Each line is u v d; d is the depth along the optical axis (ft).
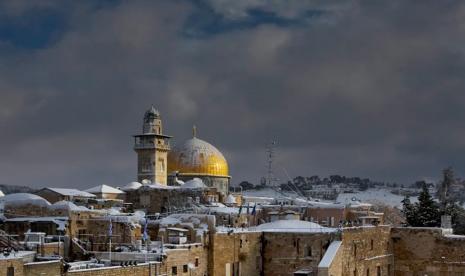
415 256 406.21
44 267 227.81
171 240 320.09
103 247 334.03
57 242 303.89
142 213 425.69
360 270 368.48
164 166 618.44
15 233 335.88
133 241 331.36
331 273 327.88
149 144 609.42
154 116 615.57
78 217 347.77
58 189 446.19
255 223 454.40
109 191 497.46
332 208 479.00
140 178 608.60
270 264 357.61
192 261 303.48
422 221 579.48
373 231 388.78
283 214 440.45
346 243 353.72
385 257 400.47
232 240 334.44
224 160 631.15
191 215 369.50
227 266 329.93
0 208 357.20
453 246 397.39
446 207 622.13
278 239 357.20
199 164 613.11
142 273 264.72
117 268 251.60
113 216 354.54
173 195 499.51
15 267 218.79
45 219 336.49
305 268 350.43
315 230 362.74
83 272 238.48
